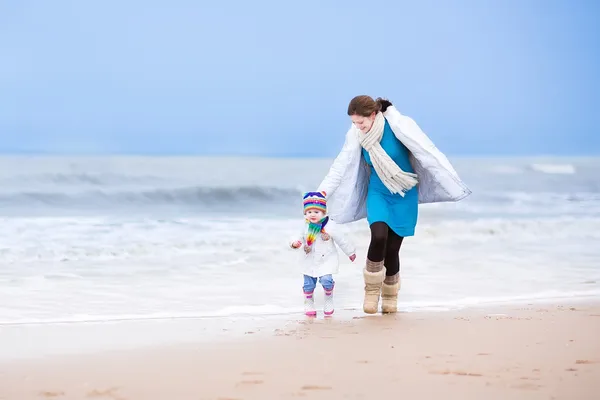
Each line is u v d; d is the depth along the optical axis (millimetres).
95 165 44094
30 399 6367
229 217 29578
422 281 15625
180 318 11430
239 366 7566
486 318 10930
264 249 19953
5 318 11383
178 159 48469
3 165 42000
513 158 87438
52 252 18750
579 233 25438
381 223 11141
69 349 8797
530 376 6852
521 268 17688
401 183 11141
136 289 14305
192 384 6781
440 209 35312
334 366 7465
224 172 50562
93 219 27328
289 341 9117
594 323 10305
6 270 16281
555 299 13531
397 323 10562
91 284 14781
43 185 39531
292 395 6281
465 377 6844
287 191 37688
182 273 16344
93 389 6652
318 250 11820
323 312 12062
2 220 25938
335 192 11867
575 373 6988
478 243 22766
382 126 11016
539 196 44125
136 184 43062
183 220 27438
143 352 8523
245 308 12539
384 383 6656
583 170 60219
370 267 11445
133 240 21516
